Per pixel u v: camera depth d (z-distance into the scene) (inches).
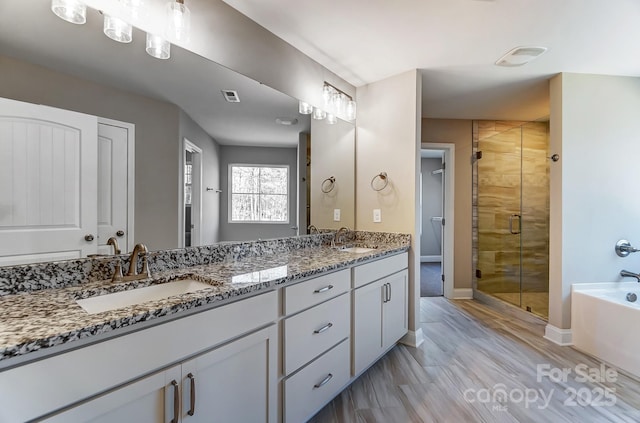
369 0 66.7
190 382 40.1
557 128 104.6
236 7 70.2
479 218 155.0
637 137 105.3
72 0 47.0
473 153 156.3
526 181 143.8
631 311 83.5
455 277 156.6
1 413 26.8
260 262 69.3
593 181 103.6
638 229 104.7
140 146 57.1
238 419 47.1
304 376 59.6
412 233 101.5
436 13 70.9
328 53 90.6
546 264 136.1
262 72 78.5
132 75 55.4
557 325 103.8
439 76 106.4
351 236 112.6
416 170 101.3
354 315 74.9
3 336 28.2
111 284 48.3
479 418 64.6
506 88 117.0
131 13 53.5
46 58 45.4
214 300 42.7
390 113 106.7
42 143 45.2
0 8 41.7
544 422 63.6
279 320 54.6
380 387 76.1
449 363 88.5
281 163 86.0
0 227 41.6
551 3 66.9
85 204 49.8
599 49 87.4
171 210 62.0
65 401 30.1
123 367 34.0
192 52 63.7
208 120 68.9
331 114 100.3
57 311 35.6
